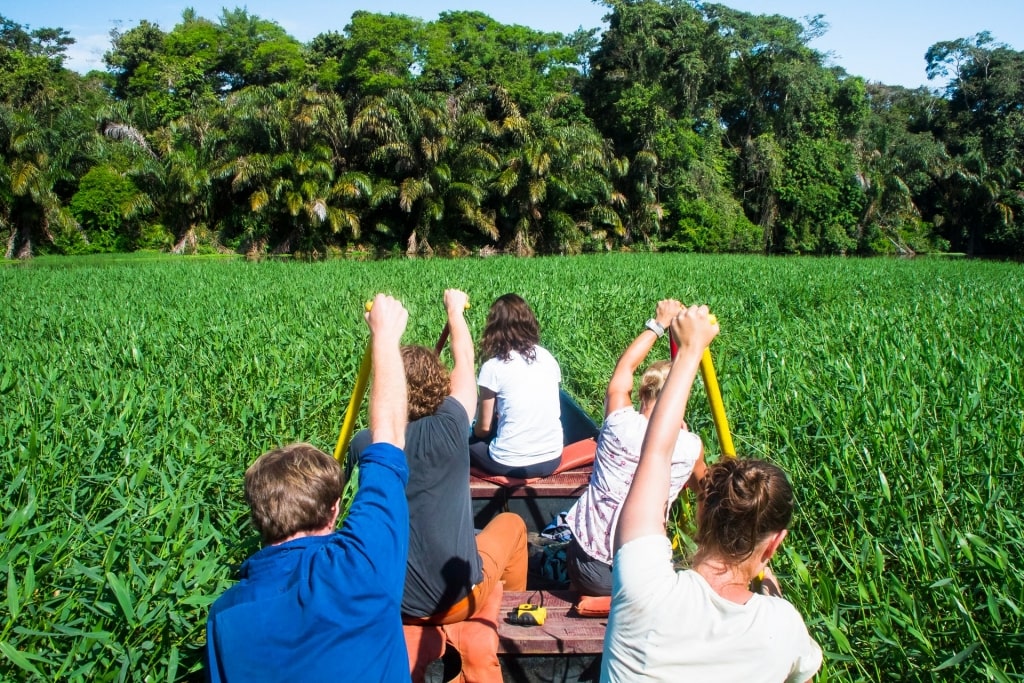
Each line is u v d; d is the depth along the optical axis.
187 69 54.06
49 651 3.23
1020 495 4.84
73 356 8.91
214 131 39.97
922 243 54.97
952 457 5.10
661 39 45.78
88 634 3.01
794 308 14.91
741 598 2.03
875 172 53.62
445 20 44.47
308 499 2.14
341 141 39.81
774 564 4.11
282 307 14.27
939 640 3.56
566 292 16.30
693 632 1.95
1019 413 5.65
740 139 54.16
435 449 3.02
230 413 6.93
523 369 4.69
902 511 4.13
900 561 4.09
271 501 2.13
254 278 21.73
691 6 47.16
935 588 3.51
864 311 12.74
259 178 39.22
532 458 4.69
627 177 46.62
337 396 6.88
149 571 3.66
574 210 44.69
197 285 19.50
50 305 15.05
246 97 38.94
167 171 41.84
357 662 2.01
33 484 4.43
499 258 32.94
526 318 4.75
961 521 4.51
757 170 51.94
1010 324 10.52
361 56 41.41
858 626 3.73
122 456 5.01
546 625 3.30
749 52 50.03
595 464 3.57
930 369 7.11
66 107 40.56
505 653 3.20
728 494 2.01
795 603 3.64
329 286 18.97
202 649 3.36
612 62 46.31
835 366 6.95
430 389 3.09
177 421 5.71
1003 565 3.50
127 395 6.09
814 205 51.81
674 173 47.69
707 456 5.15
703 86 48.97
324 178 38.84
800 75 50.53
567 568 3.51
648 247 47.66
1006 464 5.07
